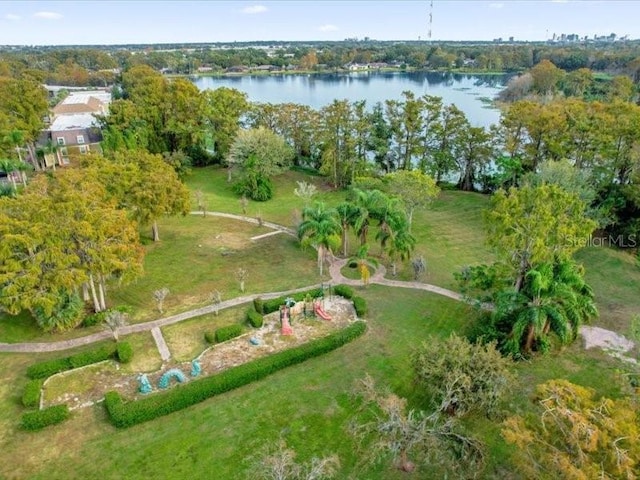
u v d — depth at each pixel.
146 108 63.97
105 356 25.50
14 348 26.86
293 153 62.97
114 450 20.00
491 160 56.31
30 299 25.55
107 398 22.11
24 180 56.94
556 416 15.25
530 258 26.25
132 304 31.86
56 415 21.16
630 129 42.66
